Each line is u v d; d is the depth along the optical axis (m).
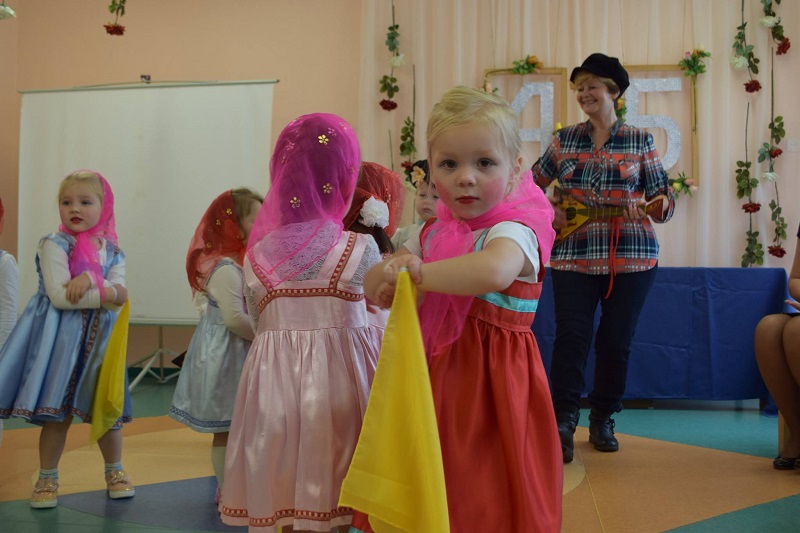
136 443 3.34
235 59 5.76
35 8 5.96
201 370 2.35
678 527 2.14
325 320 1.56
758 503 2.37
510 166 1.37
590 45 5.09
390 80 5.21
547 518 1.28
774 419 3.88
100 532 2.14
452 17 5.20
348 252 1.59
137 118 5.30
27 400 2.34
